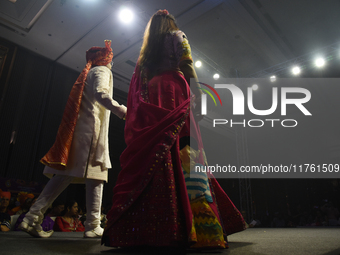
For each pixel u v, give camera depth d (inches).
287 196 624.4
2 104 313.4
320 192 596.1
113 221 41.8
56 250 42.2
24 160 313.4
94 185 77.2
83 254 38.0
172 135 46.1
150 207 40.9
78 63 382.0
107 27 326.6
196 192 45.4
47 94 358.9
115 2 294.5
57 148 73.3
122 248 45.9
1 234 77.2
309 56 419.5
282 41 391.5
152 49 58.2
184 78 55.6
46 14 303.4
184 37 56.6
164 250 43.3
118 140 426.9
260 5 323.6
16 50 341.4
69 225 134.0
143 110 51.6
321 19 349.7
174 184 42.6
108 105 73.2
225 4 312.3
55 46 349.4
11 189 279.7
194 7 313.9
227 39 383.2
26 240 58.6
